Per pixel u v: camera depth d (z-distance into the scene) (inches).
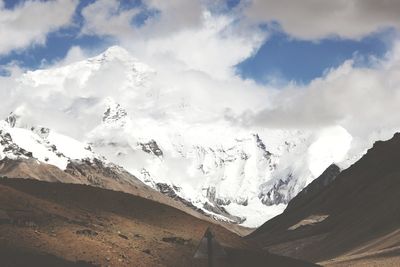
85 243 2076.8
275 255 2640.3
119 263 2022.6
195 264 2229.3
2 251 1846.7
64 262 1882.4
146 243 2276.1
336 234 7007.9
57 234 2089.1
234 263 2386.8
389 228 5925.2
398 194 6594.5
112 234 2263.8
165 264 2145.7
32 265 1807.3
